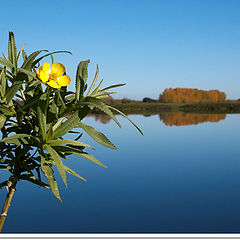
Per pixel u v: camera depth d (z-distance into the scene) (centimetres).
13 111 118
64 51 115
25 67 119
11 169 124
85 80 118
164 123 1326
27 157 126
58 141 113
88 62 123
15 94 120
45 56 116
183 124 1296
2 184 125
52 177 108
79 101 115
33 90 127
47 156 121
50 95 118
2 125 116
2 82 117
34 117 125
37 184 125
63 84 109
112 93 130
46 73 107
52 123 120
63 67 110
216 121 1484
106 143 112
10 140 107
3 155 124
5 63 122
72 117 114
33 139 119
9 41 127
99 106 104
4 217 120
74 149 116
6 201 121
